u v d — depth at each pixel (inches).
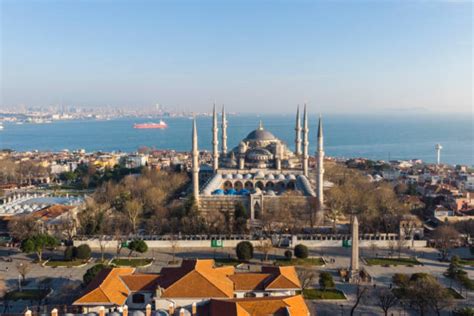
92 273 5142.7
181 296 4200.3
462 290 5324.8
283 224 7854.3
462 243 7293.3
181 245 7165.4
